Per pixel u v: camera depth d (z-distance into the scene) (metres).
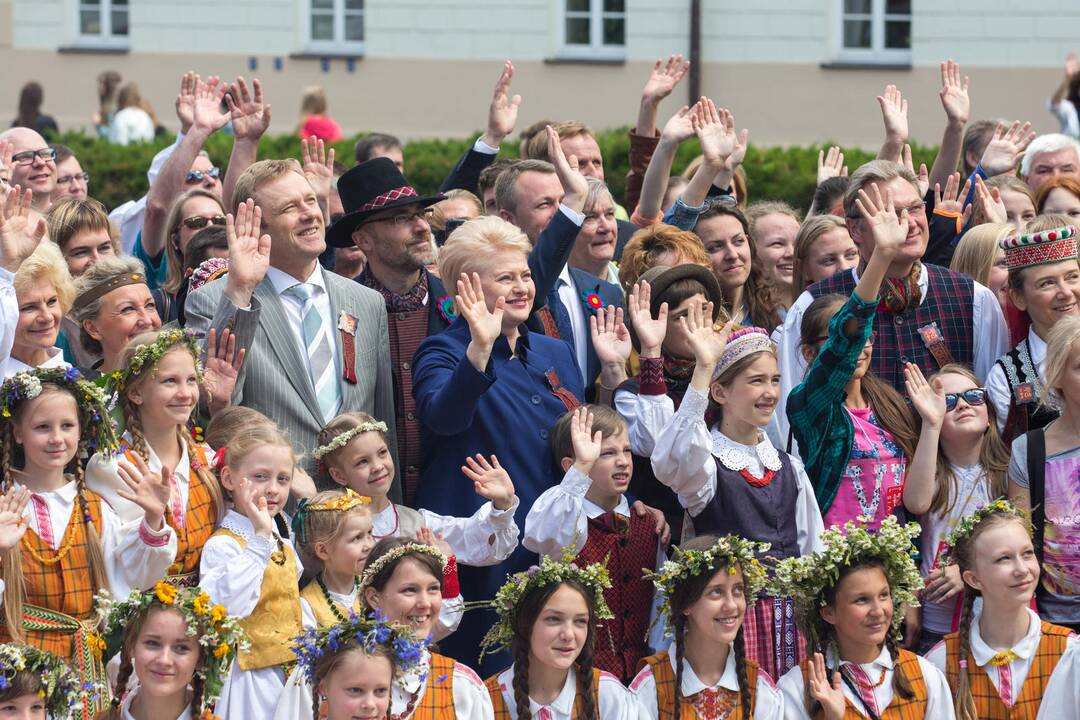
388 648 7.89
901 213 9.73
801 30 27.80
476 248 9.48
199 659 7.90
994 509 9.05
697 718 8.54
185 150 11.90
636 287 9.76
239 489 8.51
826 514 9.49
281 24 29.08
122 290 9.42
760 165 21.75
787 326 10.52
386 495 9.29
